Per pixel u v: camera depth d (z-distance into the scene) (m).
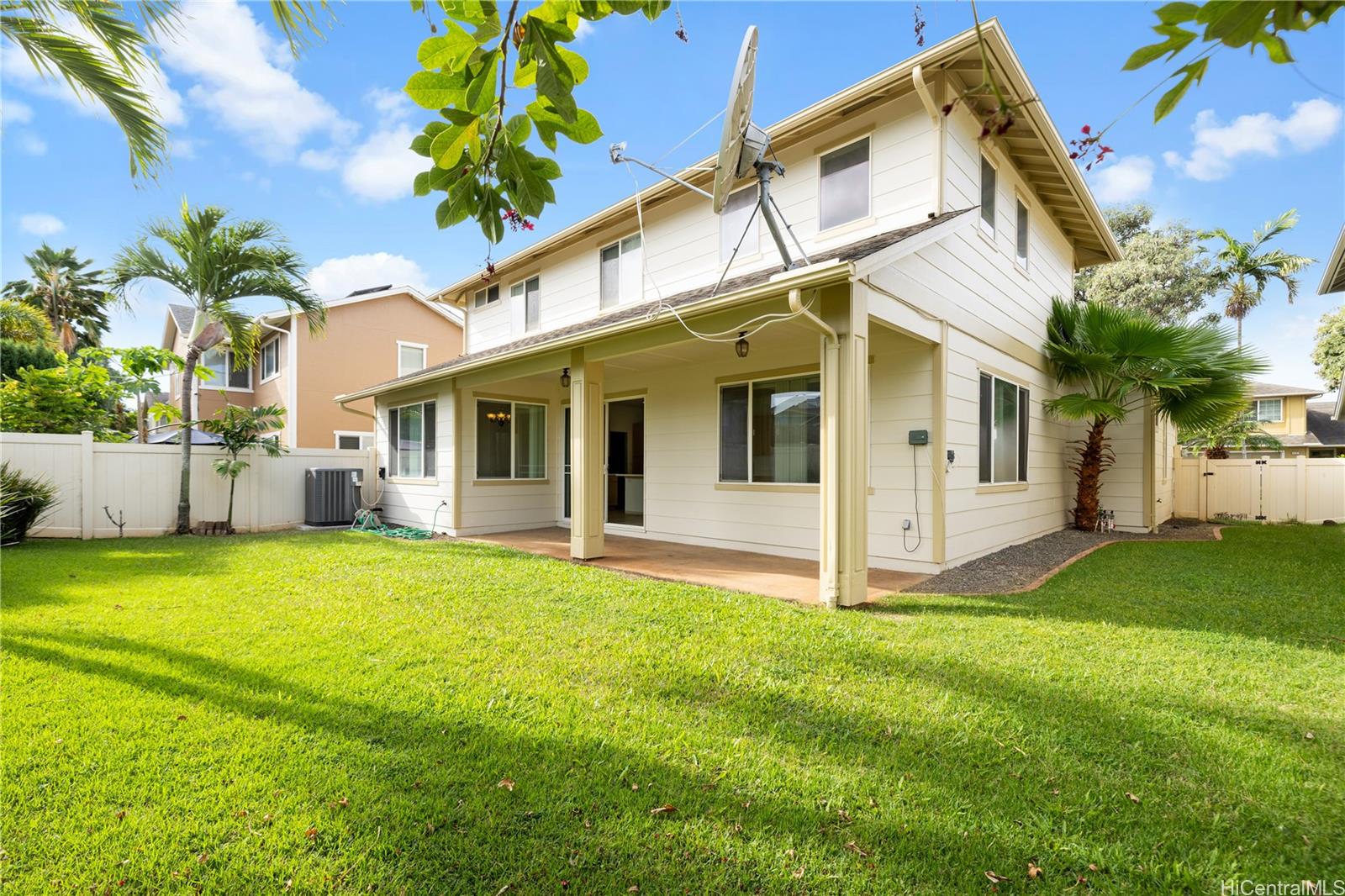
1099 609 5.31
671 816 2.45
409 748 2.90
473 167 2.02
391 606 5.32
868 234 7.54
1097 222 10.96
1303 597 5.78
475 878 2.10
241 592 5.80
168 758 2.77
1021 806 2.53
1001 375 8.66
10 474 8.91
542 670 3.90
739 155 5.23
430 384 11.50
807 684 3.69
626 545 9.41
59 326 26.92
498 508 11.30
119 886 2.04
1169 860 2.23
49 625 4.67
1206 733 3.10
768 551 8.41
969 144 7.73
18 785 2.55
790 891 2.08
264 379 19.58
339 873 2.11
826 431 5.51
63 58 4.43
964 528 7.50
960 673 3.84
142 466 10.42
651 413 10.14
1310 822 2.43
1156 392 10.14
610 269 11.09
